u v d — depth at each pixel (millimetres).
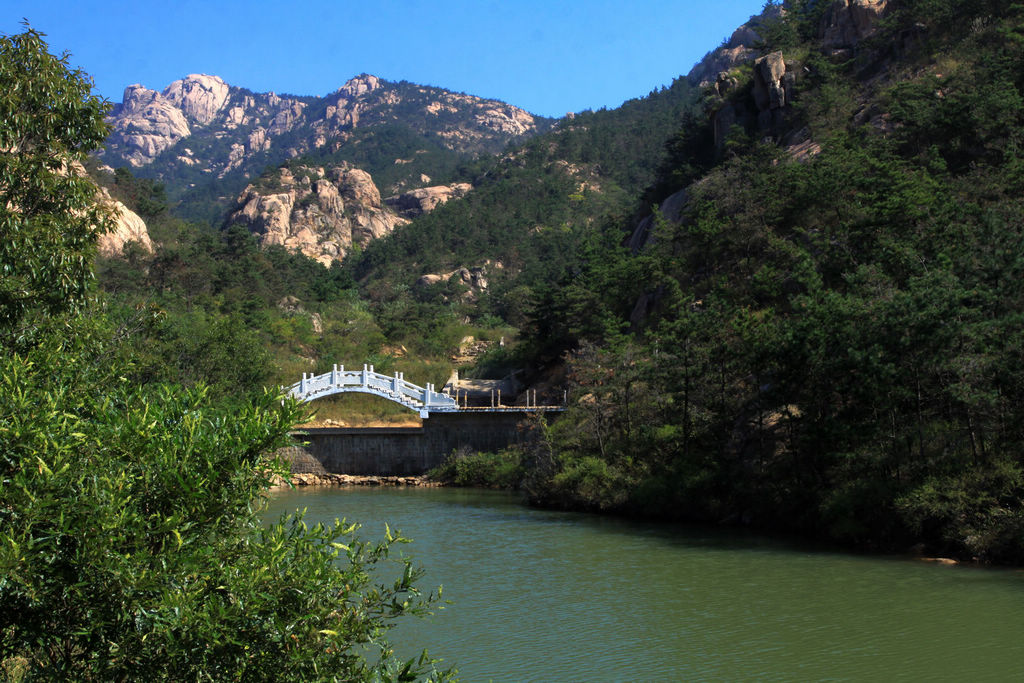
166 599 8219
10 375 9961
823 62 77625
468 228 180750
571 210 187875
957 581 25109
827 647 19156
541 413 54250
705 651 19031
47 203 17422
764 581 25859
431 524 38688
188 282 101688
